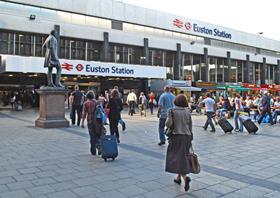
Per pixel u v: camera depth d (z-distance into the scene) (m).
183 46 40.62
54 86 13.72
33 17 28.23
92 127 7.66
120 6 34.78
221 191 5.02
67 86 31.11
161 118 9.17
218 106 19.58
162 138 9.22
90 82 32.47
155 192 4.92
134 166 6.60
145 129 13.10
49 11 29.94
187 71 41.94
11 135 10.98
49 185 5.21
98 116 7.64
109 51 34.38
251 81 51.75
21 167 6.41
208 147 9.09
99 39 32.97
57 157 7.40
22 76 29.59
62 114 13.57
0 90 28.91
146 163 6.89
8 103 29.22
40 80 30.56
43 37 29.81
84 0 31.84
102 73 28.11
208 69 44.00
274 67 56.78
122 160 7.16
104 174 5.93
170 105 9.16
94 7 32.62
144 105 20.72
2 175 5.80
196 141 10.20
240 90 41.41
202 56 43.59
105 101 14.31
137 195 4.77
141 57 37.00
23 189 4.98
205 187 5.22
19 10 28.08
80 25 31.61
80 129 12.74
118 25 34.94
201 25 43.06
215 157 7.65
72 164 6.71
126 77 31.36
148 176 5.84
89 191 4.92
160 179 5.64
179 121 5.21
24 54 28.70
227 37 46.91
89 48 33.09
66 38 31.28
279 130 13.55
